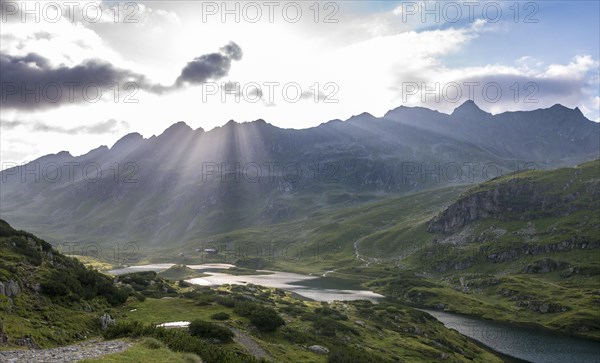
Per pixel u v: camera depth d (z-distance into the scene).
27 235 78.94
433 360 91.94
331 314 111.75
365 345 90.19
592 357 120.88
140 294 88.88
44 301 58.03
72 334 51.56
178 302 83.56
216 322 69.69
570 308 171.12
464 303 191.38
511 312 179.88
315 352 72.06
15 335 43.44
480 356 112.06
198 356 37.78
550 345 133.12
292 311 107.25
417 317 131.00
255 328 73.75
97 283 76.31
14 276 58.47
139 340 39.19
